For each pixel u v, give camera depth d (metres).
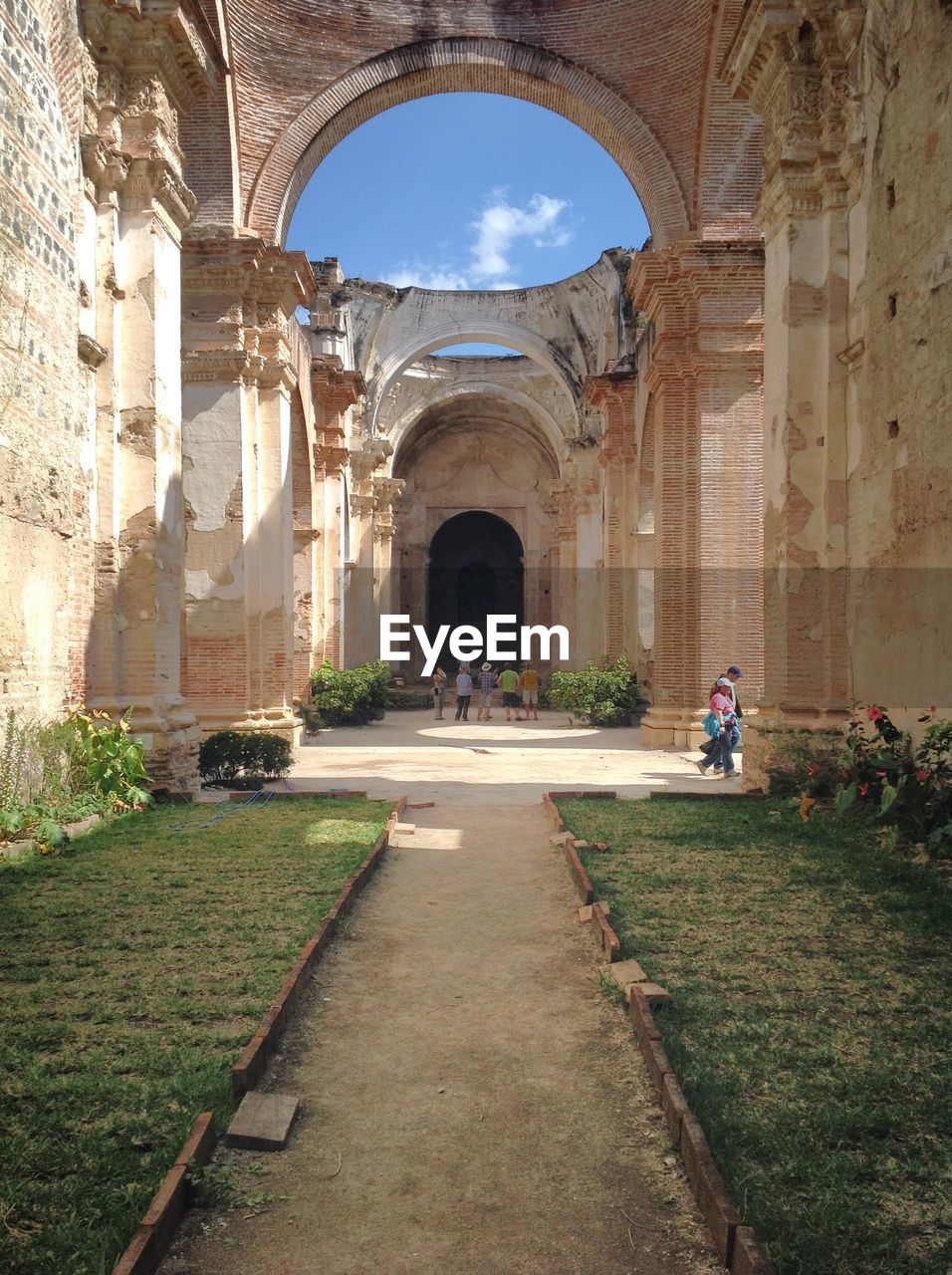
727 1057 3.48
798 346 9.98
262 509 15.68
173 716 9.77
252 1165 2.96
